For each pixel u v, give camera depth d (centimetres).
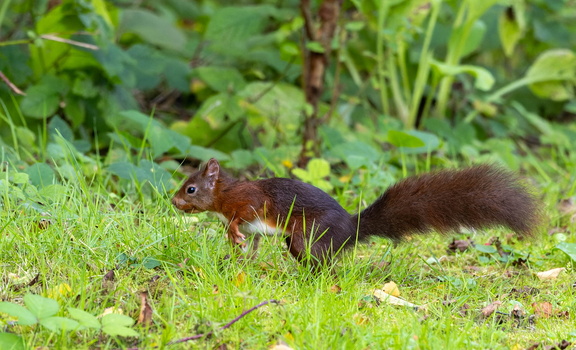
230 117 1267
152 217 851
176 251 760
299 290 711
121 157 1091
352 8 1537
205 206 800
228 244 813
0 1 1478
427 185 806
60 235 756
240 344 602
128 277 705
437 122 1423
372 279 776
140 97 1487
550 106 1730
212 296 661
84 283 659
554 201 1109
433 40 1559
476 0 1352
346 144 1180
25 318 545
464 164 1384
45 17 1167
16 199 838
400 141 1116
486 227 793
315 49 1179
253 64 1527
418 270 838
